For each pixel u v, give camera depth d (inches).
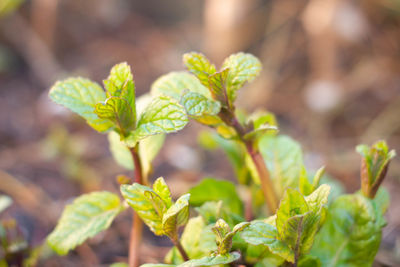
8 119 28.5
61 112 28.2
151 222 13.2
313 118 30.8
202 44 40.0
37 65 33.5
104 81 13.3
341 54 34.8
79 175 23.6
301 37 37.0
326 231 14.4
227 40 34.5
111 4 39.9
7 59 33.2
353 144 28.8
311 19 33.9
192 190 15.5
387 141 28.7
